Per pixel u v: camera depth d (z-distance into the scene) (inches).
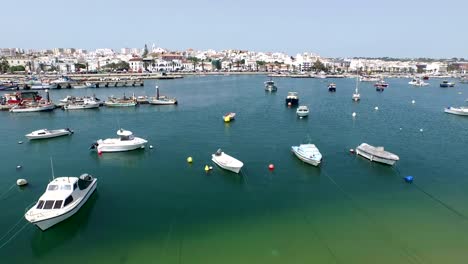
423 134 2847.0
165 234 1291.8
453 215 1432.1
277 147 2423.7
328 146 2440.9
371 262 1129.4
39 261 1143.0
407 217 1417.3
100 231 1311.5
